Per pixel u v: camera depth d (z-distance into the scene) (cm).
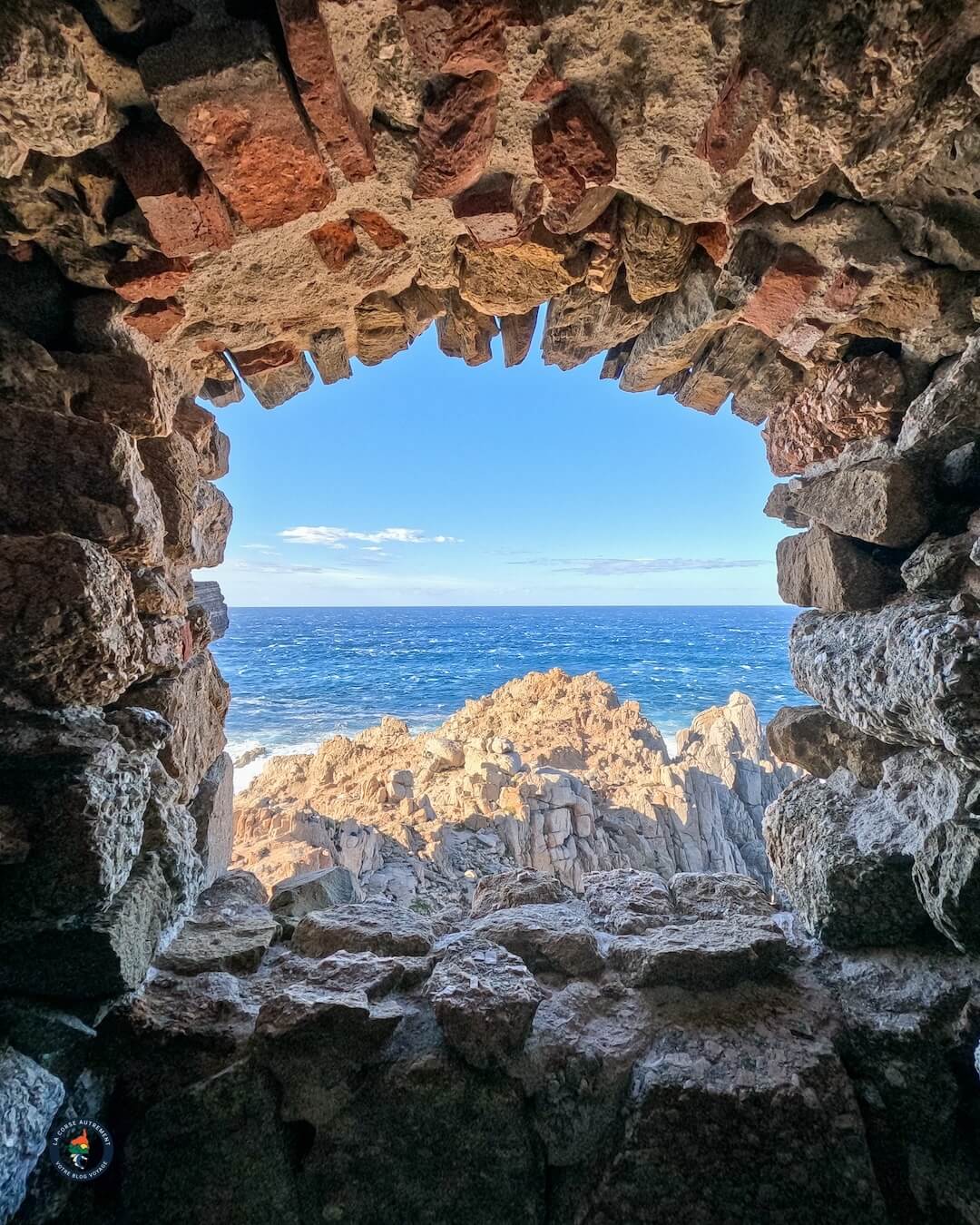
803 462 171
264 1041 119
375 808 529
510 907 173
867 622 142
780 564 189
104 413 123
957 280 119
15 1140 94
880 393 138
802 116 87
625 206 119
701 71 89
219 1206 114
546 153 101
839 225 112
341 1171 118
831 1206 109
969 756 108
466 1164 118
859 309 129
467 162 100
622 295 144
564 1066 121
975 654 105
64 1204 111
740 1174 112
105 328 120
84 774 104
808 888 152
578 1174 120
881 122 88
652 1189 113
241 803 514
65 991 110
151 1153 116
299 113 89
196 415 162
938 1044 121
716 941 143
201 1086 117
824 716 170
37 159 95
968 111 86
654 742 685
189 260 113
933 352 133
